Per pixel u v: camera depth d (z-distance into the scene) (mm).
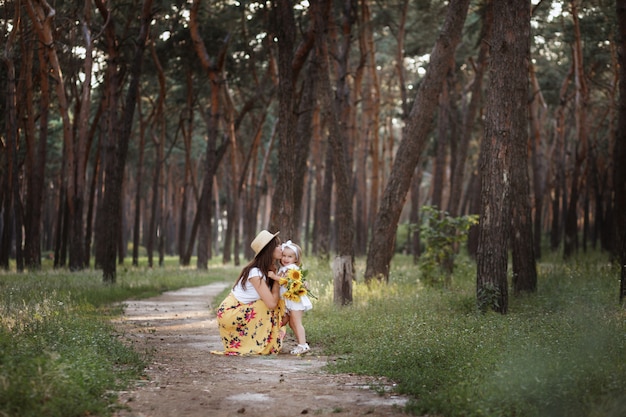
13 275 25656
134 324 14211
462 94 44312
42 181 31469
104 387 6871
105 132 37000
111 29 28719
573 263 27156
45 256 58812
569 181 55656
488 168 14109
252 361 9406
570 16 37344
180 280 29500
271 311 10203
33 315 11359
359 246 49594
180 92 44188
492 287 14000
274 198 20047
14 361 6793
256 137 43875
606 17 33625
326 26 24141
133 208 80062
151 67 37594
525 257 17734
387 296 17578
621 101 21734
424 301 15914
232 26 35875
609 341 8375
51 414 5688
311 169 57906
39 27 26328
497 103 14062
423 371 7793
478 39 31172
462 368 7574
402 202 21000
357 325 12383
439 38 20250
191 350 10594
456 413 5914
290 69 20047
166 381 7676
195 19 33281
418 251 43188
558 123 43469
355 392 7145
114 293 20578
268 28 32969
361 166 49906
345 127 33531
